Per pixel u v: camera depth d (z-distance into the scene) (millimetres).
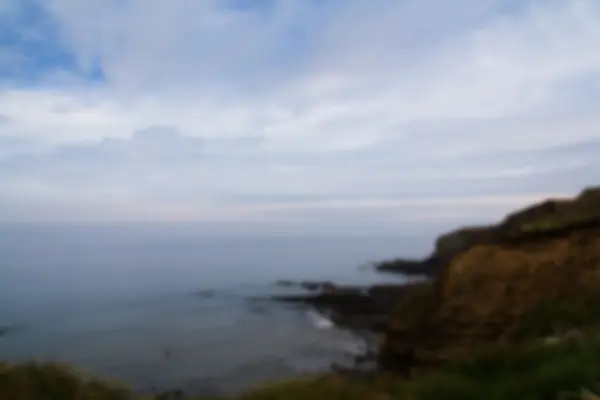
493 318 15055
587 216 15555
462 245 25641
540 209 17109
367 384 7887
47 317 39938
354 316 35781
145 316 40688
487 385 6816
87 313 42094
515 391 6246
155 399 7770
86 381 7340
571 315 11672
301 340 28359
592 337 7816
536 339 9867
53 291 59188
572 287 13992
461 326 15617
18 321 37719
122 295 55531
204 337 30188
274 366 21094
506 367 7414
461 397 6574
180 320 38188
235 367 21031
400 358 17641
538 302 13875
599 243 14609
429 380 7258
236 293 55125
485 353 7906
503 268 15562
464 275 16125
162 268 92688
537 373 6555
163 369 20484
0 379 6641
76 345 27531
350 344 26500
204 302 49219
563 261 14695
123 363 21859
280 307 44250
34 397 6527
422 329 17062
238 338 29562
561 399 5816
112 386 7543
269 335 30516
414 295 18375
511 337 12469
